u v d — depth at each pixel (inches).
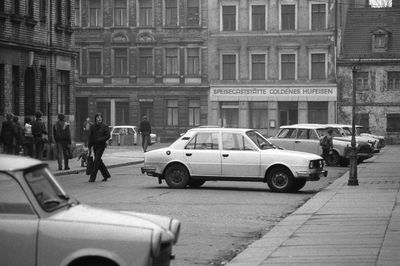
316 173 1008.9
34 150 1499.8
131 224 345.1
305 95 3090.6
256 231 659.4
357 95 3115.2
